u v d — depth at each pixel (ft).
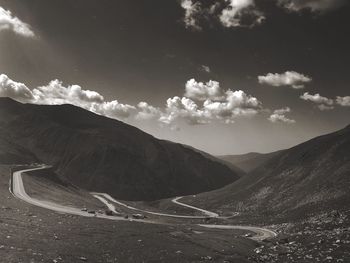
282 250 306.76
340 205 540.11
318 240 340.80
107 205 584.81
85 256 159.74
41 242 164.25
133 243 218.18
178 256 210.59
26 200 355.97
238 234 428.56
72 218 281.54
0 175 455.63
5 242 147.95
